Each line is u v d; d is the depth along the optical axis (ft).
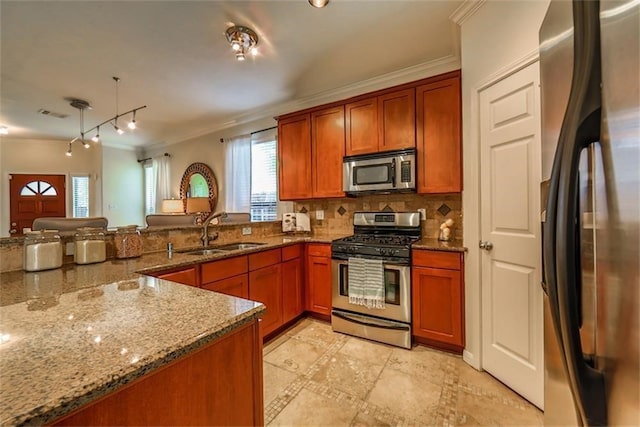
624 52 1.65
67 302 3.26
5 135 18.29
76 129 16.90
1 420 1.45
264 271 8.14
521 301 5.57
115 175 20.38
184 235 7.93
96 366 1.93
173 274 5.75
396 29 7.63
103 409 1.88
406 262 7.66
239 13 6.94
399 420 5.09
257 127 14.46
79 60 9.07
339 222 11.41
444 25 7.48
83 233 5.68
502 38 5.87
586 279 2.01
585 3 1.94
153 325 2.59
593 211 1.93
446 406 5.41
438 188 8.25
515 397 5.61
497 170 6.06
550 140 2.84
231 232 9.39
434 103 8.32
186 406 2.37
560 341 2.22
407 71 9.83
